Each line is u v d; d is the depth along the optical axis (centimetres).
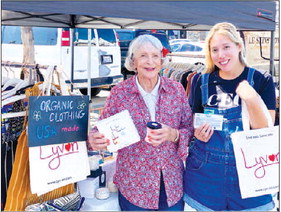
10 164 238
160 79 232
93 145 220
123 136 214
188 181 241
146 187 222
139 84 229
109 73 1027
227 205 232
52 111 221
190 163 242
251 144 224
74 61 892
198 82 239
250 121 225
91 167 282
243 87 216
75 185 267
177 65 627
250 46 728
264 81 227
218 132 228
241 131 222
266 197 238
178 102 231
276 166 230
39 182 220
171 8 263
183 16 270
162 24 517
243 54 230
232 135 222
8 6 206
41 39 891
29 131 213
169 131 213
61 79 241
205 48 237
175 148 231
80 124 235
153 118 226
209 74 237
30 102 213
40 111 216
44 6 215
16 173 225
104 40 1008
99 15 232
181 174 237
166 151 226
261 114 218
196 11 278
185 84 509
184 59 905
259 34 728
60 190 249
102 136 214
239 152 223
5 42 975
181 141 222
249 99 214
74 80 897
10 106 237
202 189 234
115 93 230
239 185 225
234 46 223
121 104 226
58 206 238
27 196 232
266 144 226
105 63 1007
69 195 248
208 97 232
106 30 1019
